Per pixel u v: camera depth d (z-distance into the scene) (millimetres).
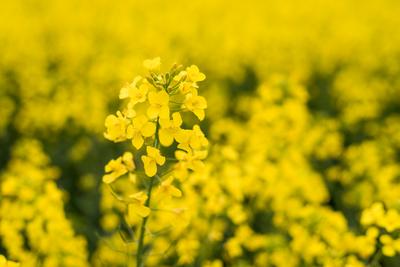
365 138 10508
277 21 19516
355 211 7477
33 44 15477
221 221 5555
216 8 20719
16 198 5457
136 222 5523
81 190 8430
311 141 7828
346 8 21609
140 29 17656
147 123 3273
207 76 14164
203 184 5117
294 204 5809
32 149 7234
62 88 11156
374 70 15961
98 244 6641
